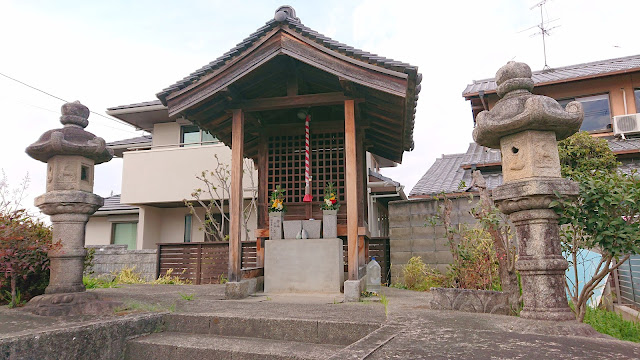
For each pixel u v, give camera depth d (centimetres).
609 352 214
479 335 259
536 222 299
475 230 604
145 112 1212
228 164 1163
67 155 427
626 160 945
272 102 600
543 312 289
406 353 214
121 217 1376
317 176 675
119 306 400
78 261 421
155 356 331
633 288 556
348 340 328
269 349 313
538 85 1104
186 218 1307
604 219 307
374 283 636
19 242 409
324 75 612
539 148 304
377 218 1360
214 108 615
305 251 585
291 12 588
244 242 897
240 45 557
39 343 278
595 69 1136
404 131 691
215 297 534
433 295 401
